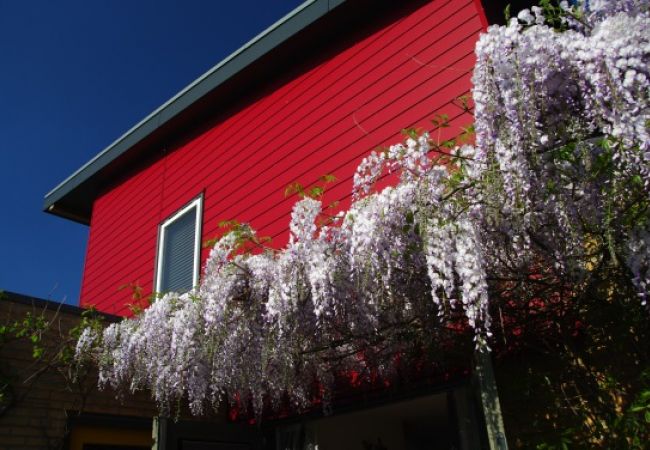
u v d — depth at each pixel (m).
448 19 4.78
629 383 3.04
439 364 3.79
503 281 3.16
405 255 2.97
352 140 5.16
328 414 4.36
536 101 2.45
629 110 2.20
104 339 4.46
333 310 3.37
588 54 2.28
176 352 3.96
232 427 4.62
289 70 6.18
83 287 8.27
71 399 4.29
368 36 5.41
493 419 3.11
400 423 6.87
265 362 3.57
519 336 3.47
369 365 4.02
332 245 3.19
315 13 5.52
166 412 4.38
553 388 3.32
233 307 3.66
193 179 6.98
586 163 2.40
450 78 4.59
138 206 7.80
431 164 2.93
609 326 3.15
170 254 6.96
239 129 6.55
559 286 3.14
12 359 4.05
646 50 2.18
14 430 3.90
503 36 2.48
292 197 5.54
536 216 2.71
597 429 3.05
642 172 2.35
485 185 2.68
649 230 2.53
